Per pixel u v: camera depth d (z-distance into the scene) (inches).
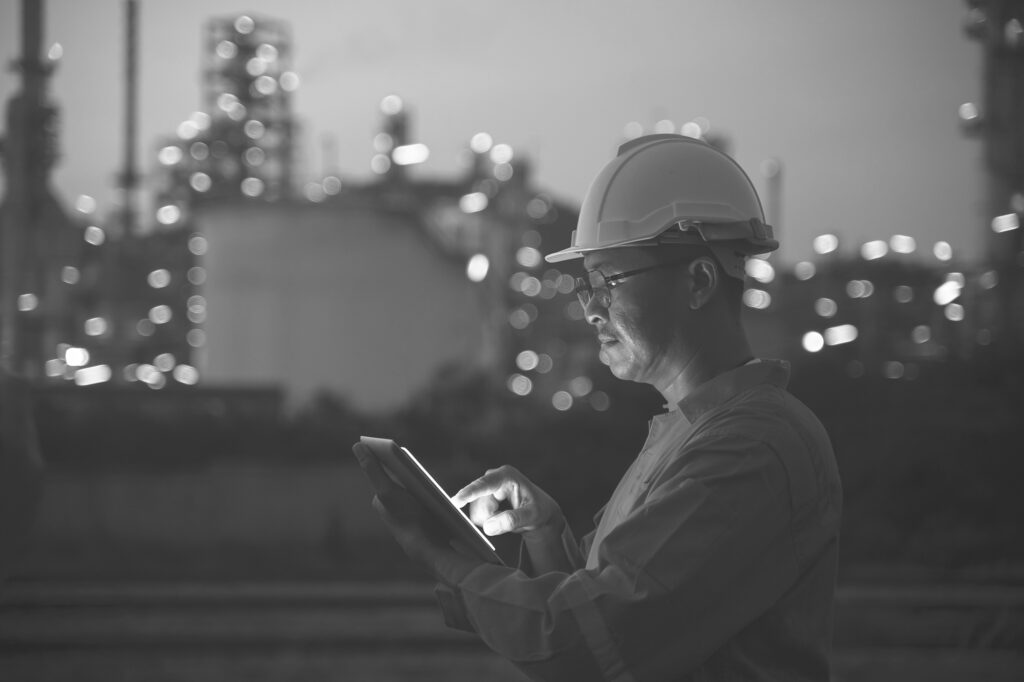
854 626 402.3
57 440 720.3
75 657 356.5
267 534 669.3
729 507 69.0
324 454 754.2
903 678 335.0
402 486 75.3
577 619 66.8
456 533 73.8
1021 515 704.4
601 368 1043.3
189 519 668.1
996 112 955.3
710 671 72.6
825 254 1459.2
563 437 819.4
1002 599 442.3
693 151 84.7
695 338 82.0
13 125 861.8
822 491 73.3
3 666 343.0
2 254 853.2
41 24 870.4
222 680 326.0
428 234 1205.1
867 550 626.2
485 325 1259.8
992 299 959.6
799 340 1376.7
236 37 1433.3
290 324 1172.5
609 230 82.4
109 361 1234.6
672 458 77.7
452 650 365.7
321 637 372.2
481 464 767.7
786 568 70.7
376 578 533.0
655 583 67.1
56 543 650.8
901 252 1393.9
